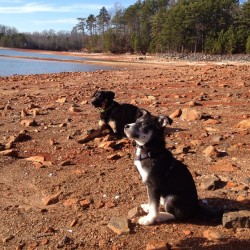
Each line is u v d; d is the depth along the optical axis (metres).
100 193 1.46
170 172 1.20
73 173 1.65
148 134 1.20
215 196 1.39
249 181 1.50
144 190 1.47
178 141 2.05
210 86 3.80
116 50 26.19
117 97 3.39
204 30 21.20
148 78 4.91
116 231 1.17
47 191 1.50
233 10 22.19
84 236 1.17
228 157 1.79
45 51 30.84
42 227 1.24
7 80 5.27
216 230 1.16
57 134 2.26
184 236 1.14
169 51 22.09
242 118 2.48
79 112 2.84
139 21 27.75
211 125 2.33
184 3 22.95
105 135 2.25
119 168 1.69
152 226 1.21
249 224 1.16
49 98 3.54
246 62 14.02
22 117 2.72
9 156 1.89
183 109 2.61
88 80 4.99
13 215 1.32
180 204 1.19
